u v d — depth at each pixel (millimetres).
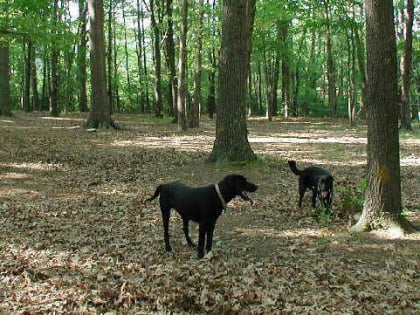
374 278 6242
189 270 6699
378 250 7238
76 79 37531
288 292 5852
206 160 14008
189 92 29922
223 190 6867
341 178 12711
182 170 13750
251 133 25234
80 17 35031
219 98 13719
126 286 6039
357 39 25719
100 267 6848
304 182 9891
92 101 23375
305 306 5465
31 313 5277
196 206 7082
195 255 7438
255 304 5574
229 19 13188
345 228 8383
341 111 50750
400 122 26156
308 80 48750
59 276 6492
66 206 10547
